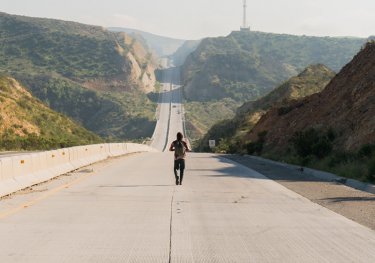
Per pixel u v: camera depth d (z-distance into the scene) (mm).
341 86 46938
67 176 26984
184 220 13273
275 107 72875
